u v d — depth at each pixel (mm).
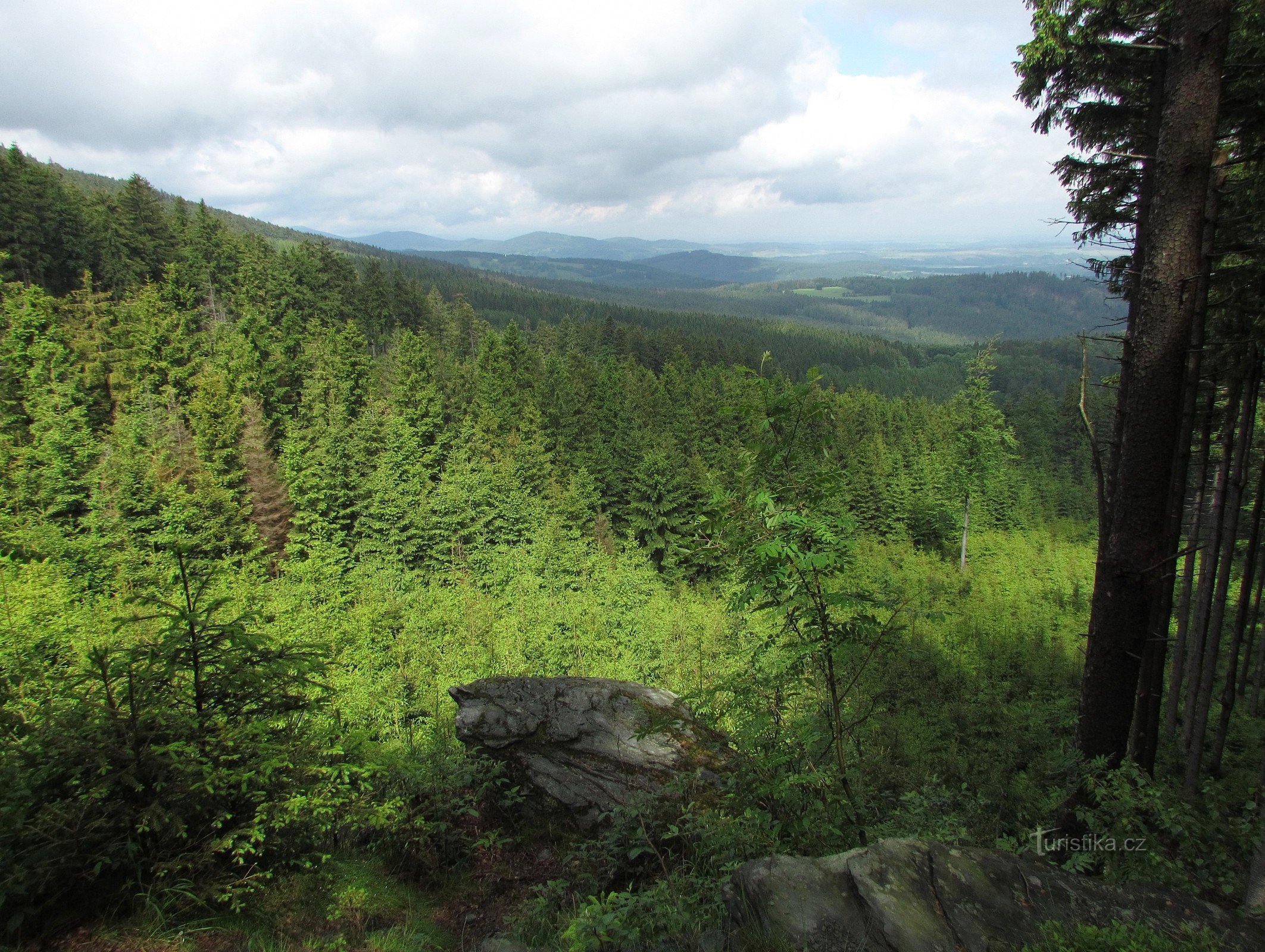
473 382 77500
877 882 3617
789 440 4938
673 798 6625
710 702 6332
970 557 50531
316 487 44625
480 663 27000
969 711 14070
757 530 5055
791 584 5082
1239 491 10977
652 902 4398
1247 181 7871
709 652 25109
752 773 5684
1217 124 5930
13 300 49531
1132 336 7164
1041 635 28594
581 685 9023
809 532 4895
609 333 141500
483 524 47938
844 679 5621
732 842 5043
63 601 22609
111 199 85875
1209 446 11672
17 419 43094
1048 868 3898
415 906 5242
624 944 4035
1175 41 5965
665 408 81500
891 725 10281
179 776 4227
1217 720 13523
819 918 3447
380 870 5598
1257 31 7262
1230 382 10641
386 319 104000
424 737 11938
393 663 26203
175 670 4500
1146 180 7648
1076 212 9641
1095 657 6555
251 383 55844
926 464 65062
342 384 60500
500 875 6238
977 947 3186
